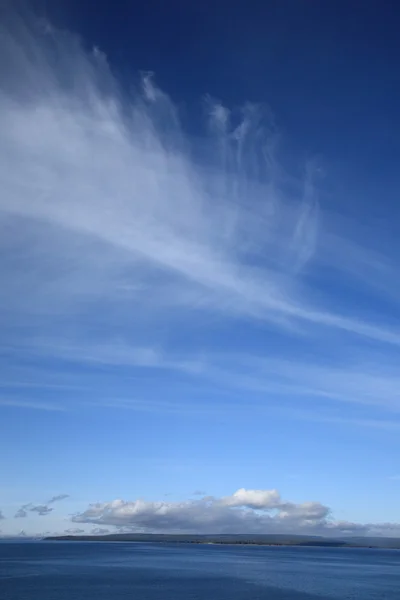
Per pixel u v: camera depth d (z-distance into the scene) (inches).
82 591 4124.0
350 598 4116.6
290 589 4594.0
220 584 4827.8
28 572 5831.7
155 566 7219.5
